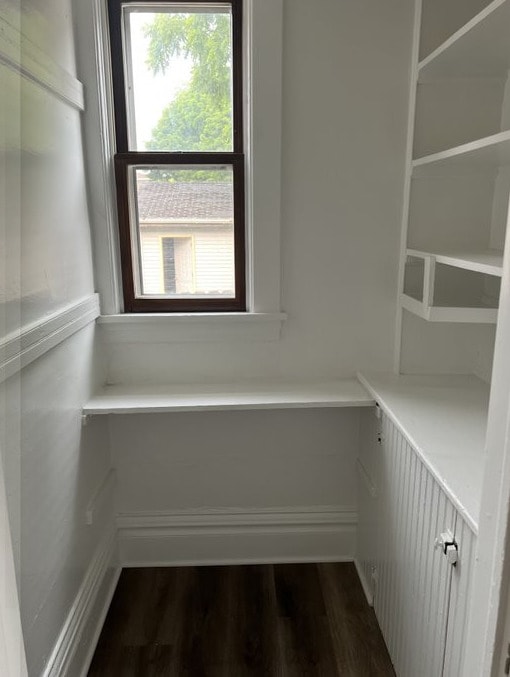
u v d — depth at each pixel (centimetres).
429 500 133
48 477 141
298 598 197
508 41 144
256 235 189
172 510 215
